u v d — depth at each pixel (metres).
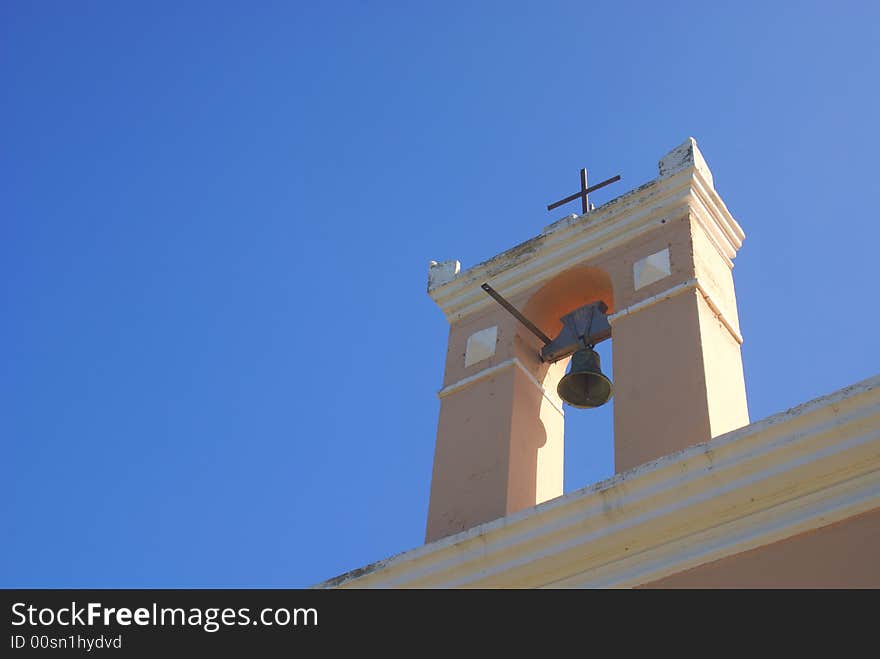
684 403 10.01
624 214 11.96
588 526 8.80
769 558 8.15
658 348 10.62
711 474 8.49
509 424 11.12
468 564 9.12
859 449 8.15
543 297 12.13
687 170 11.80
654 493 8.63
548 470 11.24
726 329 11.10
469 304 12.56
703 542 8.46
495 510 10.40
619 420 10.18
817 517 8.12
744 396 10.74
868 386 8.23
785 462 8.33
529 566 8.91
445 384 11.92
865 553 7.84
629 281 11.40
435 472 11.09
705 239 11.68
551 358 11.92
